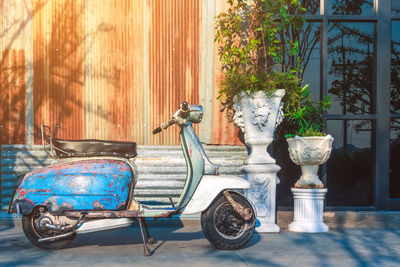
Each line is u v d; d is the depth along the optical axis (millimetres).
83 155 3660
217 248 3746
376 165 5371
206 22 5254
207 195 3615
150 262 3363
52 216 3588
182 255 3600
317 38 5496
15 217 4977
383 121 5383
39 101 5152
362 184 5520
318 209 4820
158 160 5164
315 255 3643
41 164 5113
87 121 5176
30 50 5152
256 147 4762
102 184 3549
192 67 5254
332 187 5520
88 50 5180
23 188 3572
